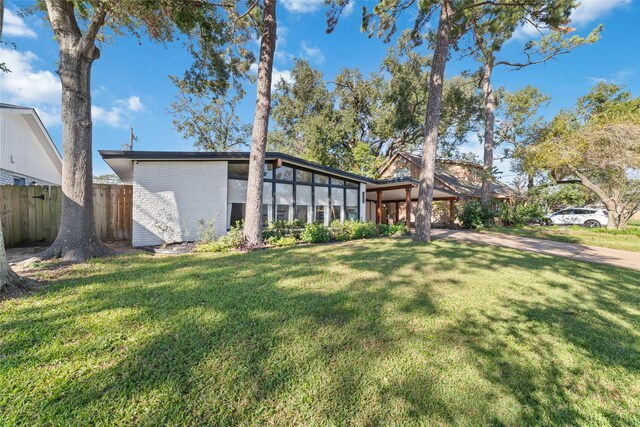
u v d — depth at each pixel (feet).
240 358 7.60
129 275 15.30
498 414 6.01
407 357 7.93
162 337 8.54
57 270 16.12
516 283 15.31
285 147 81.41
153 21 23.68
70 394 6.03
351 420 5.74
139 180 27.40
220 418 5.63
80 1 17.49
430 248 26.21
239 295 12.44
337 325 9.78
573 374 7.47
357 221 38.55
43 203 25.34
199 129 73.97
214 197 29.63
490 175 53.57
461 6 31.45
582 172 45.29
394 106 69.36
